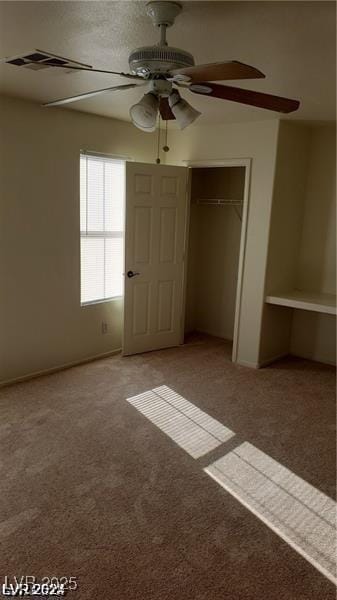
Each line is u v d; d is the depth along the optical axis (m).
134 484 2.57
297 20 1.85
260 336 4.42
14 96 3.39
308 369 4.53
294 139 4.21
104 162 4.33
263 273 4.28
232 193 5.16
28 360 3.95
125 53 2.32
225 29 1.97
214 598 1.85
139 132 4.53
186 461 2.81
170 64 1.83
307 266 4.71
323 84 2.78
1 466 2.68
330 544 2.18
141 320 4.73
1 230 3.53
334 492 2.57
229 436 3.14
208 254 5.52
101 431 3.13
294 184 4.38
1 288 3.62
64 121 3.82
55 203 3.89
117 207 4.56
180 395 3.78
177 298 4.96
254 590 1.90
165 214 4.62
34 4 1.74
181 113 2.18
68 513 2.31
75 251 4.15
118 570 1.97
